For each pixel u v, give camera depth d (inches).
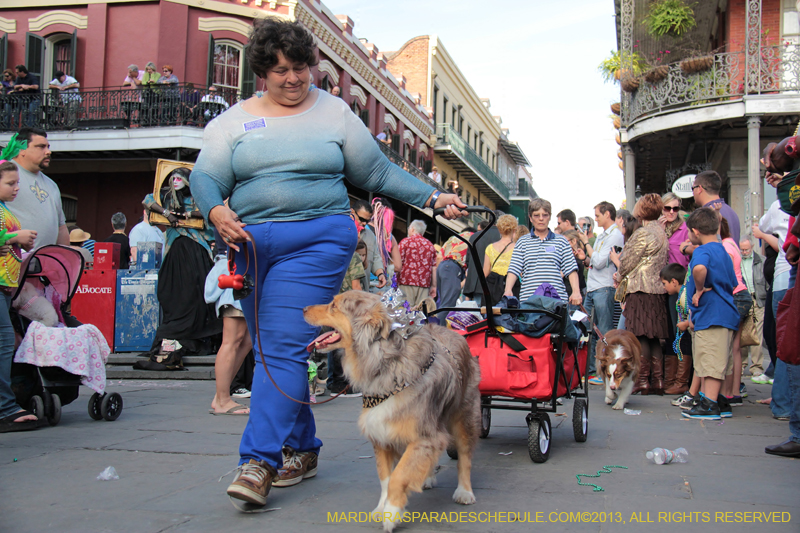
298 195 126.3
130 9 696.4
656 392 291.4
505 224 301.9
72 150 660.7
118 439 173.8
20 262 182.1
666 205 307.6
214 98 664.4
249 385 278.8
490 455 165.5
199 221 323.6
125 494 124.3
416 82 1277.1
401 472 107.0
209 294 227.9
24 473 138.6
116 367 328.2
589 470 148.9
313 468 138.9
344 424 201.8
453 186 1133.1
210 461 149.8
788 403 217.6
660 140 602.9
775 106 506.6
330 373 283.6
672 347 298.0
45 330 190.9
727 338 216.4
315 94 134.8
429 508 119.7
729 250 258.4
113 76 698.8
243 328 215.9
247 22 719.7
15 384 194.7
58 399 193.2
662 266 283.7
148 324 344.5
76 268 210.8
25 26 721.0
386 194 142.0
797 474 144.5
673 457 156.3
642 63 599.5
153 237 374.9
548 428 162.7
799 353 142.3
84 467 143.9
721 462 156.5
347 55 879.1
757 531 107.3
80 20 706.2
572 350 178.7
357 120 136.1
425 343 114.1
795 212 152.7
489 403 176.6
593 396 288.7
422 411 109.7
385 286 311.7
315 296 126.6
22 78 687.7
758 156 515.2
